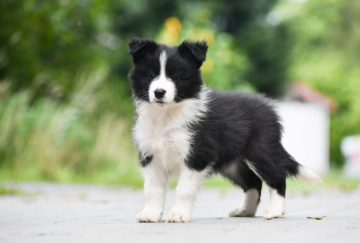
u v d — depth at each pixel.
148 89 5.54
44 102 14.91
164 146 5.50
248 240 3.89
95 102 15.38
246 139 5.91
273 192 5.90
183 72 5.54
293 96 29.47
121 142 14.74
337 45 41.91
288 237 4.02
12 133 13.48
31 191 10.09
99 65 19.44
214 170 5.93
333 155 40.91
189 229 4.52
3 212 6.51
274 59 25.92
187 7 23.20
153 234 4.23
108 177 13.34
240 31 25.62
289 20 27.30
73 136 13.81
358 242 3.79
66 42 17.75
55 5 17.20
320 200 8.91
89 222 5.30
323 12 40.75
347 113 41.12
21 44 16.45
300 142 29.45
